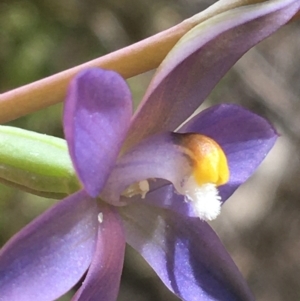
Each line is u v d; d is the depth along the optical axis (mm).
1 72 194
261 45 227
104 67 70
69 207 69
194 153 71
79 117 64
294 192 218
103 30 211
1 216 188
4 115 72
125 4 212
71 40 207
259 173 224
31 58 197
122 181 72
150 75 212
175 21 219
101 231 71
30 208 191
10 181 72
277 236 216
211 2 216
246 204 220
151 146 71
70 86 60
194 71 71
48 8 201
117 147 68
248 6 66
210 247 77
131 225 75
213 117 75
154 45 70
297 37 228
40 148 72
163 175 72
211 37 65
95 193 66
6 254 66
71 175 71
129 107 67
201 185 70
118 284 73
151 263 75
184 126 75
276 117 220
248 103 219
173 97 71
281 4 66
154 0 216
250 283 211
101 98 65
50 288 68
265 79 222
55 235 68
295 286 211
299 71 224
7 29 196
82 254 70
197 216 75
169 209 76
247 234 216
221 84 219
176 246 76
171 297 201
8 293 66
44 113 190
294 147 220
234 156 78
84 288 70
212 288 77
